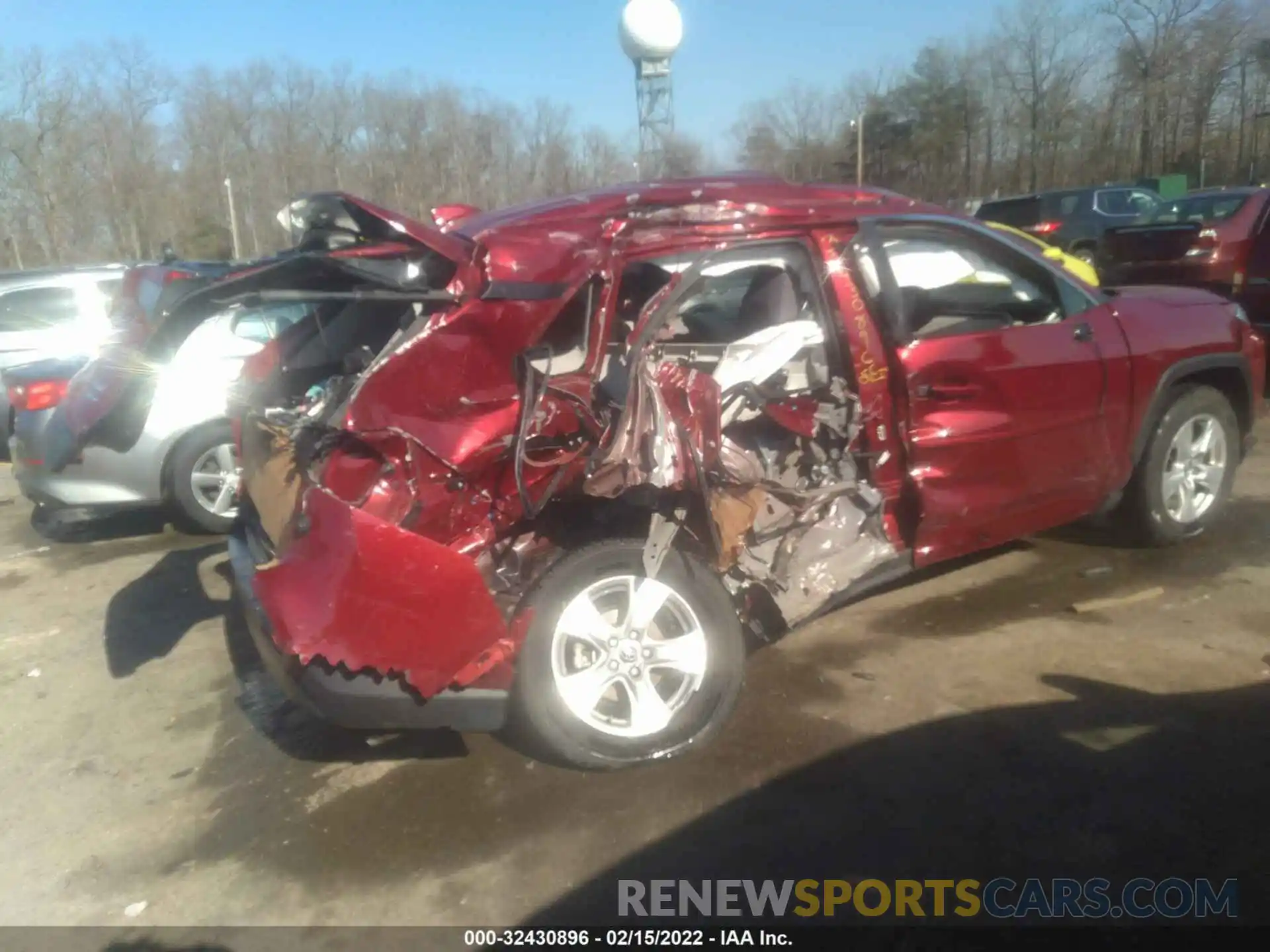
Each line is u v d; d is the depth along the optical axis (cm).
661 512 366
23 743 434
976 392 435
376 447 326
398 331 380
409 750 400
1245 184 3700
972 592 504
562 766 378
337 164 3962
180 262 719
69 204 3856
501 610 361
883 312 418
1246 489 642
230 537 421
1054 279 478
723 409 405
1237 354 532
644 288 410
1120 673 416
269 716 440
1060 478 468
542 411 345
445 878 322
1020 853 313
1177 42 3775
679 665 374
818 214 414
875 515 422
